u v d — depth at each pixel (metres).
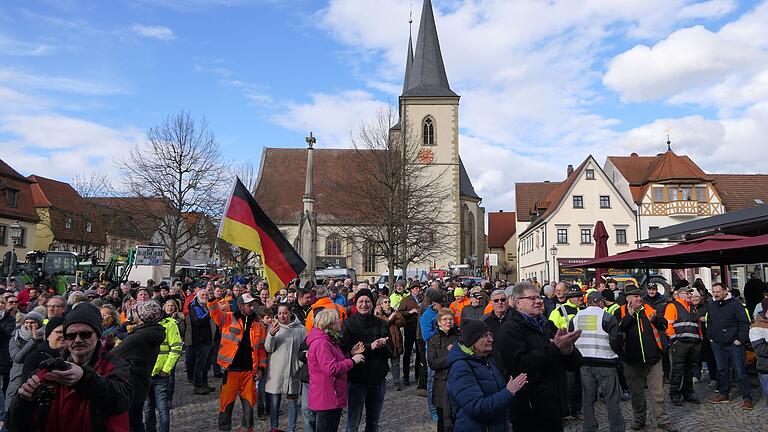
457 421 4.64
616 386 7.73
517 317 5.19
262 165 61.22
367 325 7.17
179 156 32.06
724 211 46.47
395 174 30.39
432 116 54.44
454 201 53.47
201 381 11.47
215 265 47.25
